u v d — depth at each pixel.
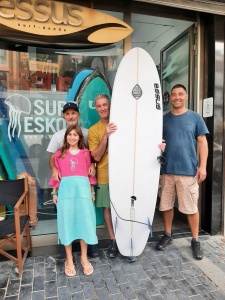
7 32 2.01
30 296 1.63
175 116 2.15
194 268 1.95
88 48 2.25
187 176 2.10
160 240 2.30
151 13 2.47
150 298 1.62
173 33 2.79
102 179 2.07
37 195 2.37
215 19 2.41
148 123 2.08
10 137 2.27
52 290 1.69
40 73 2.30
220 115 2.48
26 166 2.33
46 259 2.07
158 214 3.14
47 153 2.37
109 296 1.63
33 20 2.05
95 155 1.92
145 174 2.06
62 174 1.85
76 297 1.62
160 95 2.13
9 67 2.21
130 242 2.04
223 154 2.52
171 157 2.13
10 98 2.24
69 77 2.38
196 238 2.17
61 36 2.14
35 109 2.31
